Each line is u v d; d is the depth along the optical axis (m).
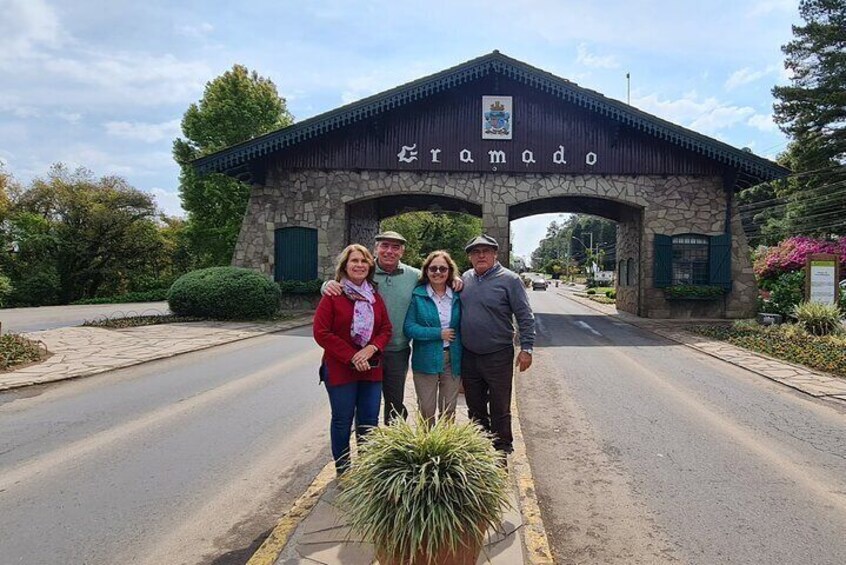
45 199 33.97
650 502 3.78
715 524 3.45
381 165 15.96
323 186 16.17
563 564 3.00
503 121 15.88
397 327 3.90
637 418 5.83
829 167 28.05
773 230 34.94
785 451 4.80
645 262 16.17
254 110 32.69
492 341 4.03
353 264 3.61
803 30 27.03
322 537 3.00
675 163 15.93
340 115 15.23
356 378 3.65
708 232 15.95
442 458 2.45
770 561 3.02
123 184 35.91
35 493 3.74
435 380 3.97
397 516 2.34
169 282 37.16
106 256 35.03
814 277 12.87
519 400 6.59
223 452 4.58
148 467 4.23
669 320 15.70
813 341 10.20
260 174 16.19
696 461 4.56
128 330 11.50
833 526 3.42
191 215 35.09
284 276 16.20
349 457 3.64
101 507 3.54
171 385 6.89
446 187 16.02
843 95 25.33
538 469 4.41
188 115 32.88
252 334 11.11
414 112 15.95
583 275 78.88
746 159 14.98
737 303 16.00
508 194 15.97
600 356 9.62
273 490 3.84
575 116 15.92
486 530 2.55
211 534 3.22
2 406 5.87
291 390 6.68
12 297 30.67
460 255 52.62
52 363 7.98
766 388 7.16
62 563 2.89
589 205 20.44
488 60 15.02
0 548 3.02
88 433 5.01
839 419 5.76
